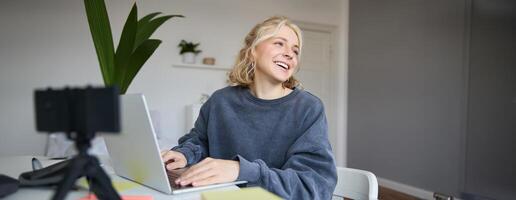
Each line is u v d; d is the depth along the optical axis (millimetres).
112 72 1937
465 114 2732
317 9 4191
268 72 1102
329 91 4316
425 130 3109
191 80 3615
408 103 3307
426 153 3096
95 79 3254
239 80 1207
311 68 4199
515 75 2354
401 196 3199
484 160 2574
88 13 1878
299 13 4102
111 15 3277
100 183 451
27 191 698
